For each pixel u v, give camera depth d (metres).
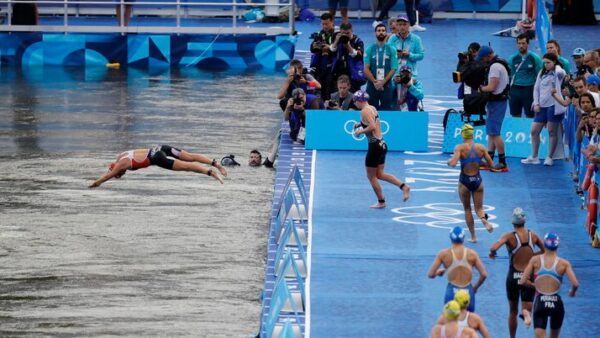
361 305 69.94
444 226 83.62
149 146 106.62
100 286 75.56
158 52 141.00
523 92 100.31
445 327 56.66
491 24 146.38
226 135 110.25
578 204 88.44
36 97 124.69
